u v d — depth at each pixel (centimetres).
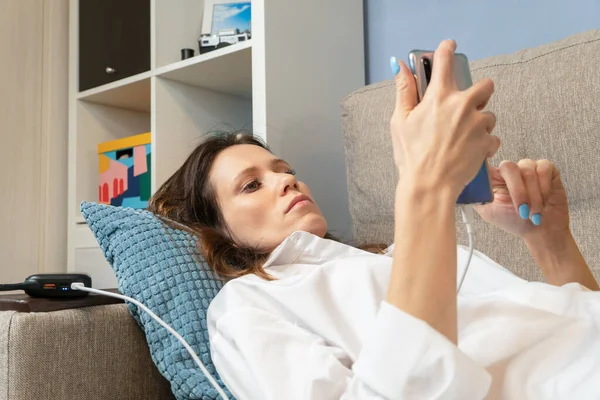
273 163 113
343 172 164
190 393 82
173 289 92
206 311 90
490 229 114
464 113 56
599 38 107
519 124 112
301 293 75
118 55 189
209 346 87
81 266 195
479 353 63
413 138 57
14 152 197
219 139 124
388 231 133
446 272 54
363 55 172
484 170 65
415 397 52
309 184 154
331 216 159
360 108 138
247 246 105
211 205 111
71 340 85
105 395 88
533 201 81
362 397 54
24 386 79
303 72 154
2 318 81
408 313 53
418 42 164
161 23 177
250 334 72
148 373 94
